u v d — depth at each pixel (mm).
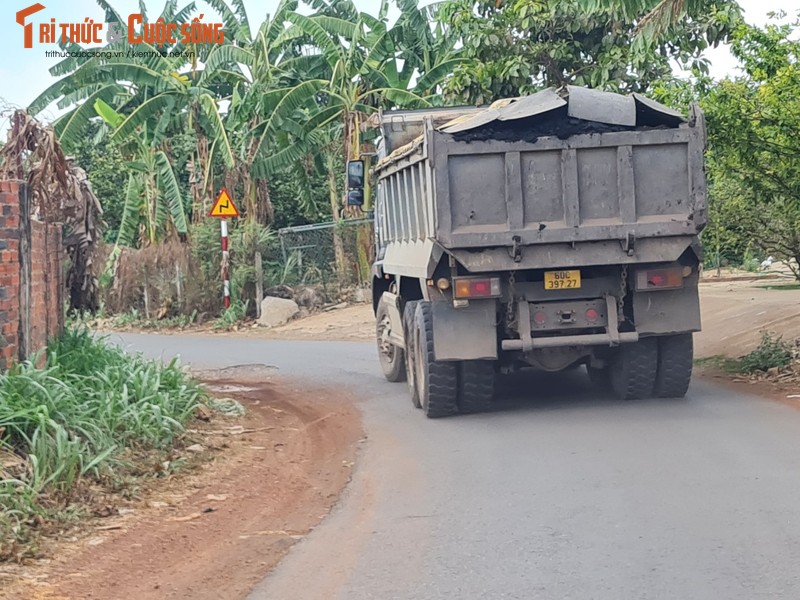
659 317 10453
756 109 12305
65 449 7488
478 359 10461
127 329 24781
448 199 9953
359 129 24469
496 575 5543
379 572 5738
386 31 24844
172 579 5820
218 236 24344
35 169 10023
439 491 7551
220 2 26547
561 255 10133
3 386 8195
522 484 7551
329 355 17172
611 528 6273
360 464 8797
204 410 10898
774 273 27250
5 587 5605
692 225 10094
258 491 8008
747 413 9805
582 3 12727
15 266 9133
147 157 26953
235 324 23250
